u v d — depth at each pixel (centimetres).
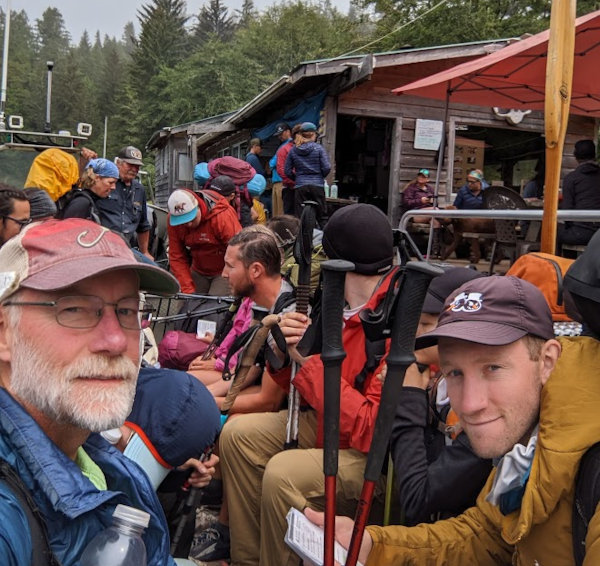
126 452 187
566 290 144
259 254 308
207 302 428
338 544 178
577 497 128
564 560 134
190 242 521
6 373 116
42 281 108
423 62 978
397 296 134
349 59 916
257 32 5319
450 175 1023
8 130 774
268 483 231
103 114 9019
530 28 2294
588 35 484
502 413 143
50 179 611
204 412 196
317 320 195
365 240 235
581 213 247
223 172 729
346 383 231
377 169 1197
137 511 109
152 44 7262
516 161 1288
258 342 261
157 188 2247
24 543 94
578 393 132
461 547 175
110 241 119
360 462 232
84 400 110
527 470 137
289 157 810
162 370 204
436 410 207
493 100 668
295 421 247
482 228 727
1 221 379
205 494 316
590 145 601
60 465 104
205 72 4916
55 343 109
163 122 5484
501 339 141
